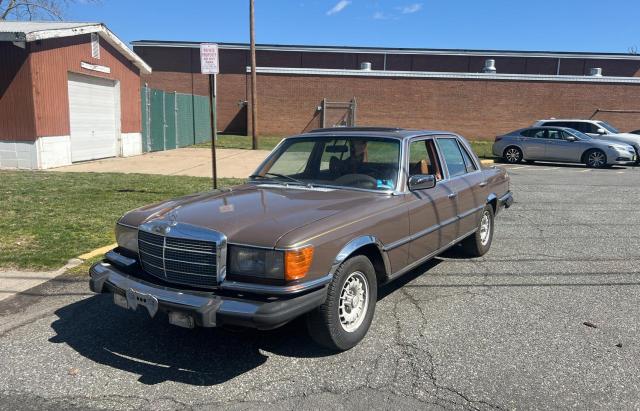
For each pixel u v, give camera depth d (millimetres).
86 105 16406
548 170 17438
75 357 3834
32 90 13484
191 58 35719
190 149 22219
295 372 3619
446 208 5281
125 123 18672
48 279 5480
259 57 36250
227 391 3367
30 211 8391
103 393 3338
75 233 7105
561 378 3523
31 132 13695
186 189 10797
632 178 15164
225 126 35750
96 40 16469
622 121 28578
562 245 7199
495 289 5344
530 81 28750
